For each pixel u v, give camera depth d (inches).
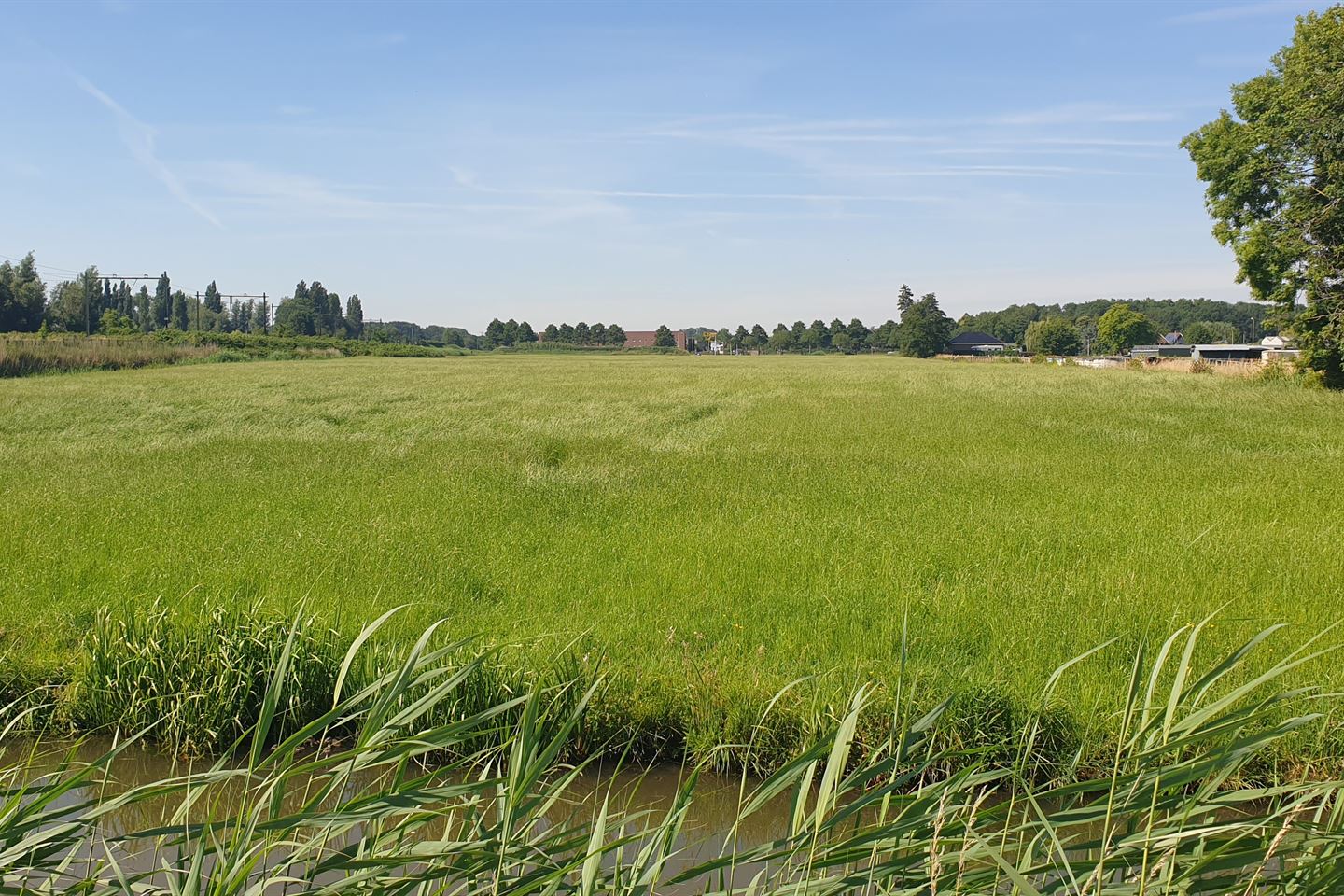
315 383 1489.9
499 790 118.3
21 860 107.3
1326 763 172.9
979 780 118.2
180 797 170.6
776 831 164.6
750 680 199.0
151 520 367.2
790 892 102.1
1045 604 254.2
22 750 191.0
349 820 109.7
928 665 207.5
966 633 236.2
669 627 237.8
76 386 1279.5
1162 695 191.0
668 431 788.6
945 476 510.3
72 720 199.0
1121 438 694.5
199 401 1037.2
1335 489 447.2
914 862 105.3
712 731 185.2
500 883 107.5
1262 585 275.0
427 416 919.0
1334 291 1180.5
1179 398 1098.7
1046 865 105.9
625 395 1296.8
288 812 164.7
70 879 137.0
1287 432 721.6
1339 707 180.1
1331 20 1161.4
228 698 191.2
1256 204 1240.2
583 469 539.2
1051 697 186.2
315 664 199.0
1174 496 436.5
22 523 358.3
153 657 199.0
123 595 262.4
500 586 281.9
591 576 293.7
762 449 652.1
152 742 195.2
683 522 383.2
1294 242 1178.6
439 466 546.0
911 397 1203.2
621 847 110.1
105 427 765.3
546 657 209.6
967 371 2187.5
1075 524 373.1
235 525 361.1
